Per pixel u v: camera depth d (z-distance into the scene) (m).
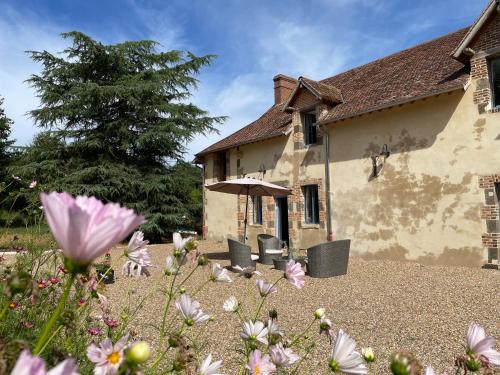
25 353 0.58
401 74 12.95
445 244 10.32
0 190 5.13
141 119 22.88
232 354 4.22
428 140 10.83
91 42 21.62
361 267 10.55
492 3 9.52
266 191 12.36
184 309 1.76
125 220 0.76
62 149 21.42
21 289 1.10
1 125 28.73
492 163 9.62
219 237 18.48
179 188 22.88
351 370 1.40
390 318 5.89
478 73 10.02
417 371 1.12
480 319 5.69
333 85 16.47
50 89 21.81
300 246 14.30
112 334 2.50
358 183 12.45
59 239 0.73
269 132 15.78
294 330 5.25
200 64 24.42
